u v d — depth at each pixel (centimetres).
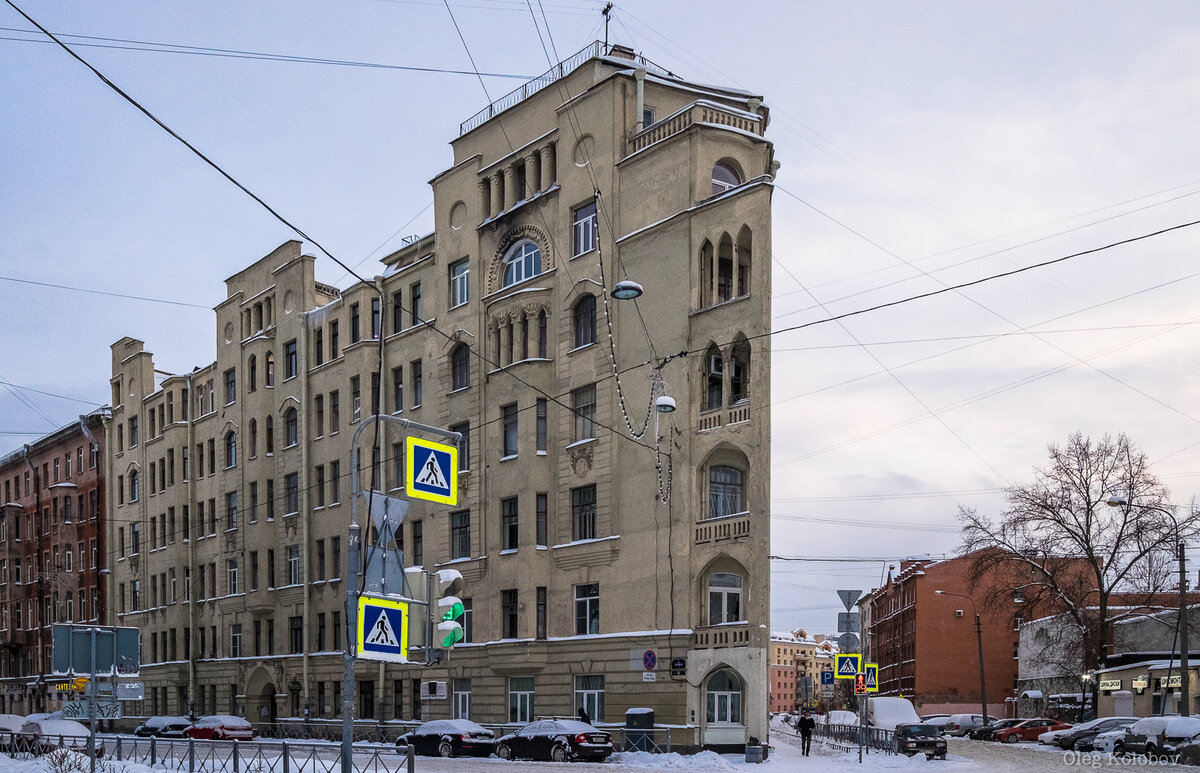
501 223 4928
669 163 4259
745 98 4753
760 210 3938
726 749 3875
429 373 5244
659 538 4116
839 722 6331
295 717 5878
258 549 6247
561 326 4597
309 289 6206
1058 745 5672
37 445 8869
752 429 3888
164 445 7288
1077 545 6216
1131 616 7206
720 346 4012
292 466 6112
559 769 3306
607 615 4275
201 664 6719
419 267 5397
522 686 4559
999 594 6669
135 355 7762
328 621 5744
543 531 4569
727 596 4025
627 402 4303
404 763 3300
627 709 4109
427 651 1600
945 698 9562
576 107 4634
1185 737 4138
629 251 4378
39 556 8650
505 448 4759
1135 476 6134
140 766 3077
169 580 7100
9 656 8881
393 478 5412
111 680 2336
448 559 4966
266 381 6381
